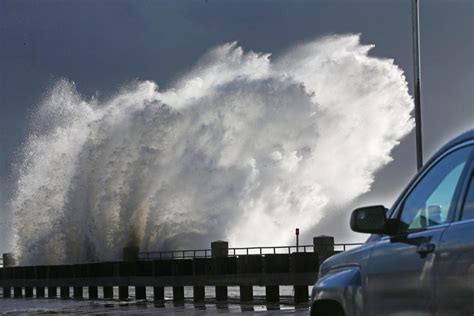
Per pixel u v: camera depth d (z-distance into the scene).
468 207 9.01
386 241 10.26
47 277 62.12
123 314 39.66
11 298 64.50
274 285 43.59
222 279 46.66
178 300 50.50
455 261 8.84
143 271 53.06
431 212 9.66
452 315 8.85
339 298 10.89
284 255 43.00
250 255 44.94
